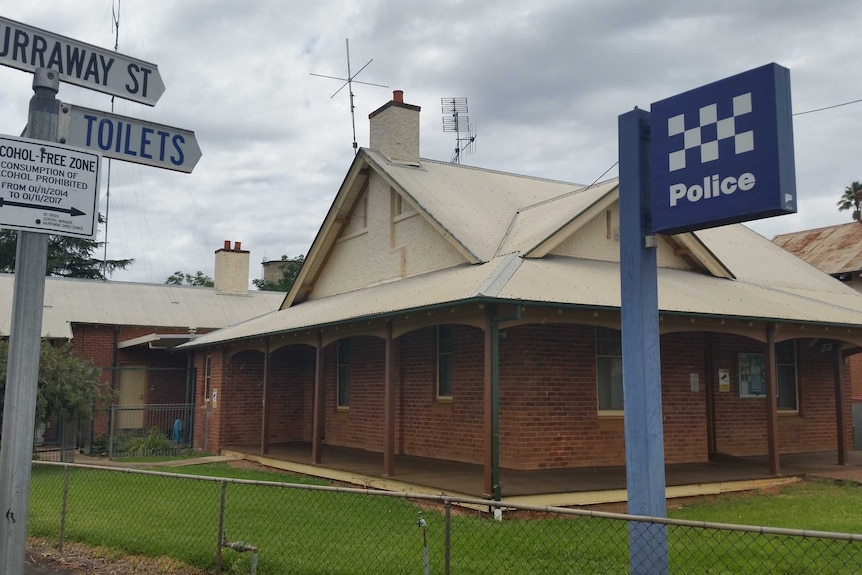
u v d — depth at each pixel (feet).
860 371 81.10
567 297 35.60
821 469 46.50
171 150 17.35
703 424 48.85
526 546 25.84
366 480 41.81
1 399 49.75
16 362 14.75
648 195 20.84
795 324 44.24
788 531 14.19
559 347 43.98
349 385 60.90
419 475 40.96
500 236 48.52
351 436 59.77
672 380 47.91
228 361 66.85
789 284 55.21
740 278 52.11
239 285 103.50
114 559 24.95
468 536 27.25
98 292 92.58
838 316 47.06
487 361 34.35
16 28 15.35
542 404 42.98
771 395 43.14
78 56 16.11
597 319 37.32
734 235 65.77
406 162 58.75
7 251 145.07
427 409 50.78
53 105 15.70
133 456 63.67
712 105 19.02
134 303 91.61
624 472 41.60
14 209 14.69
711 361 51.70
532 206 53.93
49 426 66.85
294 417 69.36
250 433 67.26
